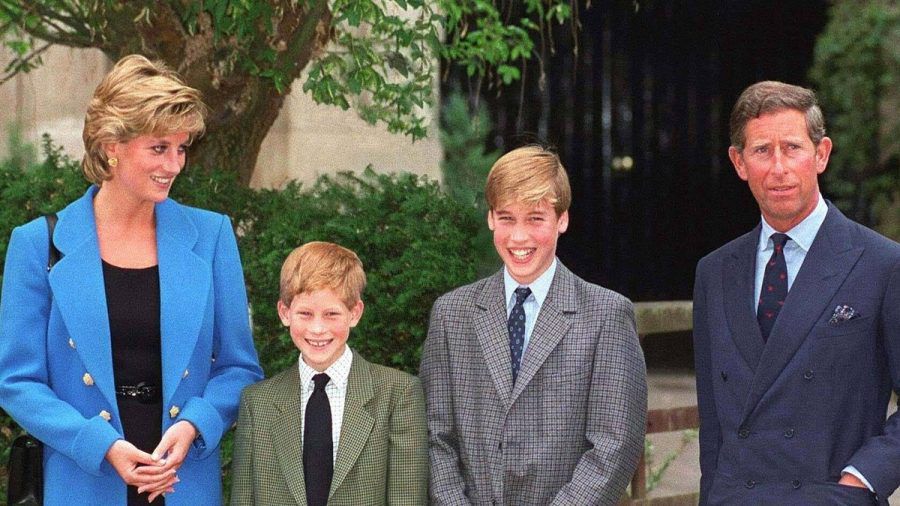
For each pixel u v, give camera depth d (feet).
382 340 47.42
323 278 32.48
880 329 30.30
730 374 31.58
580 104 112.47
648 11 113.19
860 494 29.68
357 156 67.92
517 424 32.78
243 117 52.34
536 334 33.37
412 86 51.19
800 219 31.32
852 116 92.63
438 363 34.19
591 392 32.86
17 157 63.05
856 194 93.15
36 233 31.65
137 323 31.42
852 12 92.84
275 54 48.62
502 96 109.40
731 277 32.35
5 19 54.44
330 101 49.57
